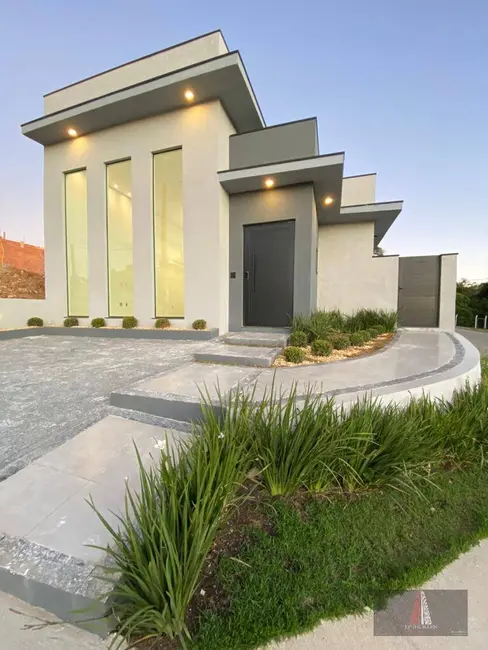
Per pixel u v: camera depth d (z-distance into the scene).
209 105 6.95
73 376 4.16
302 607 1.32
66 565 1.38
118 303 8.48
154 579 1.15
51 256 9.19
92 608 1.18
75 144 8.55
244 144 7.36
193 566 1.24
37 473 2.07
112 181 8.31
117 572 1.20
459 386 3.30
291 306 7.17
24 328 8.34
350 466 1.93
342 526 1.74
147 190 7.73
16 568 1.37
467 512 1.95
